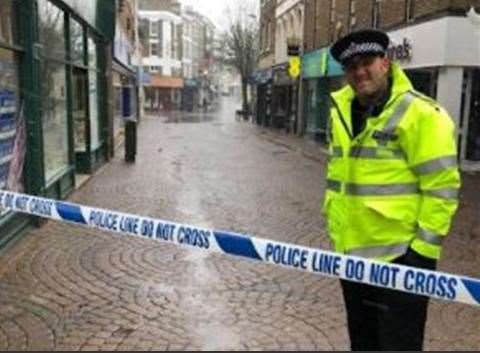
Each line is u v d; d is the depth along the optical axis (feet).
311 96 86.28
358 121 9.77
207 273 19.99
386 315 9.70
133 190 36.45
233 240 10.55
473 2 45.01
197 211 30.76
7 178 22.88
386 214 9.34
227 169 49.08
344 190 9.78
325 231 27.17
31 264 20.47
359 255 9.67
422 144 9.05
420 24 48.98
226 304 17.31
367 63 9.26
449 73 45.65
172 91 233.35
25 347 14.10
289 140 82.69
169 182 40.27
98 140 47.96
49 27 29.58
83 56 40.42
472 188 39.68
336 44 9.58
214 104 302.45
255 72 135.33
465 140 47.73
